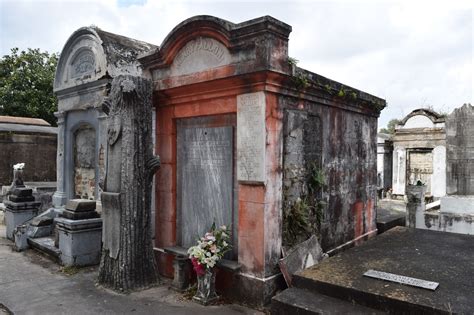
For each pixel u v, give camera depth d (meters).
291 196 5.27
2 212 11.53
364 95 6.95
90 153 9.05
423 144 17.70
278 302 4.28
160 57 5.90
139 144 5.50
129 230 5.41
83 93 9.00
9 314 4.76
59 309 4.77
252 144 4.82
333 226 6.37
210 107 5.42
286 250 5.16
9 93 20.25
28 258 7.28
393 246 6.41
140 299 5.09
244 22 4.68
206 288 4.96
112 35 9.10
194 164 5.83
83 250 6.69
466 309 3.63
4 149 14.69
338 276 4.66
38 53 21.70
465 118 8.89
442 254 5.85
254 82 4.74
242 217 4.98
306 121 5.61
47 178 15.77
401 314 3.86
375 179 7.95
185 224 5.97
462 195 8.94
